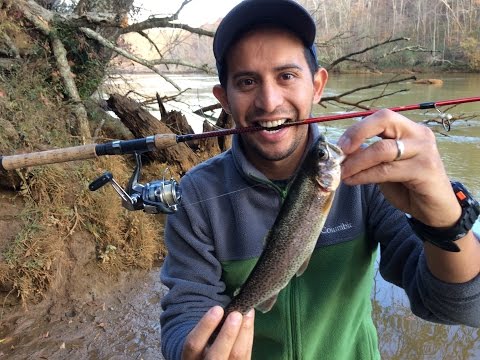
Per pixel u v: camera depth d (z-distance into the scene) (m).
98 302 1.55
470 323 0.53
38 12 2.47
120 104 2.45
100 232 1.75
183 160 2.49
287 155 0.64
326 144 0.54
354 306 0.65
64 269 1.60
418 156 0.45
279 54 0.61
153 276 1.74
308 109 0.64
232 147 0.69
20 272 1.51
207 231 0.67
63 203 1.74
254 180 0.65
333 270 0.64
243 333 0.47
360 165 0.46
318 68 0.72
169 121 2.65
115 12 2.70
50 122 2.14
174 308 0.63
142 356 1.29
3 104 1.96
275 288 0.58
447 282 0.50
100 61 2.83
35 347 1.32
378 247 0.74
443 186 0.45
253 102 0.63
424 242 0.51
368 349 0.68
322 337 0.65
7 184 1.70
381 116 0.47
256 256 0.65
